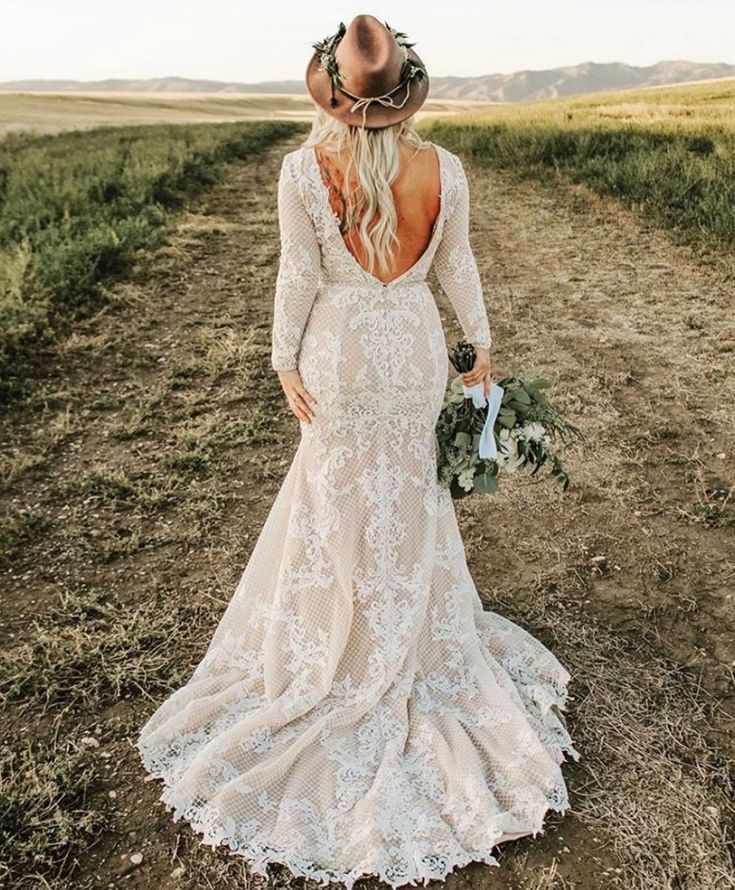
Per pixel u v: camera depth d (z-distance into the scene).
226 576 3.62
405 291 2.48
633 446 4.69
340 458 2.58
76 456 4.76
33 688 2.95
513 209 11.94
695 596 3.41
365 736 2.64
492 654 3.02
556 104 33.81
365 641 2.70
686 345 6.24
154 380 5.88
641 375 5.71
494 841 2.29
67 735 2.76
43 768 2.60
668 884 2.19
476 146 18.69
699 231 9.44
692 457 4.52
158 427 5.13
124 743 2.73
